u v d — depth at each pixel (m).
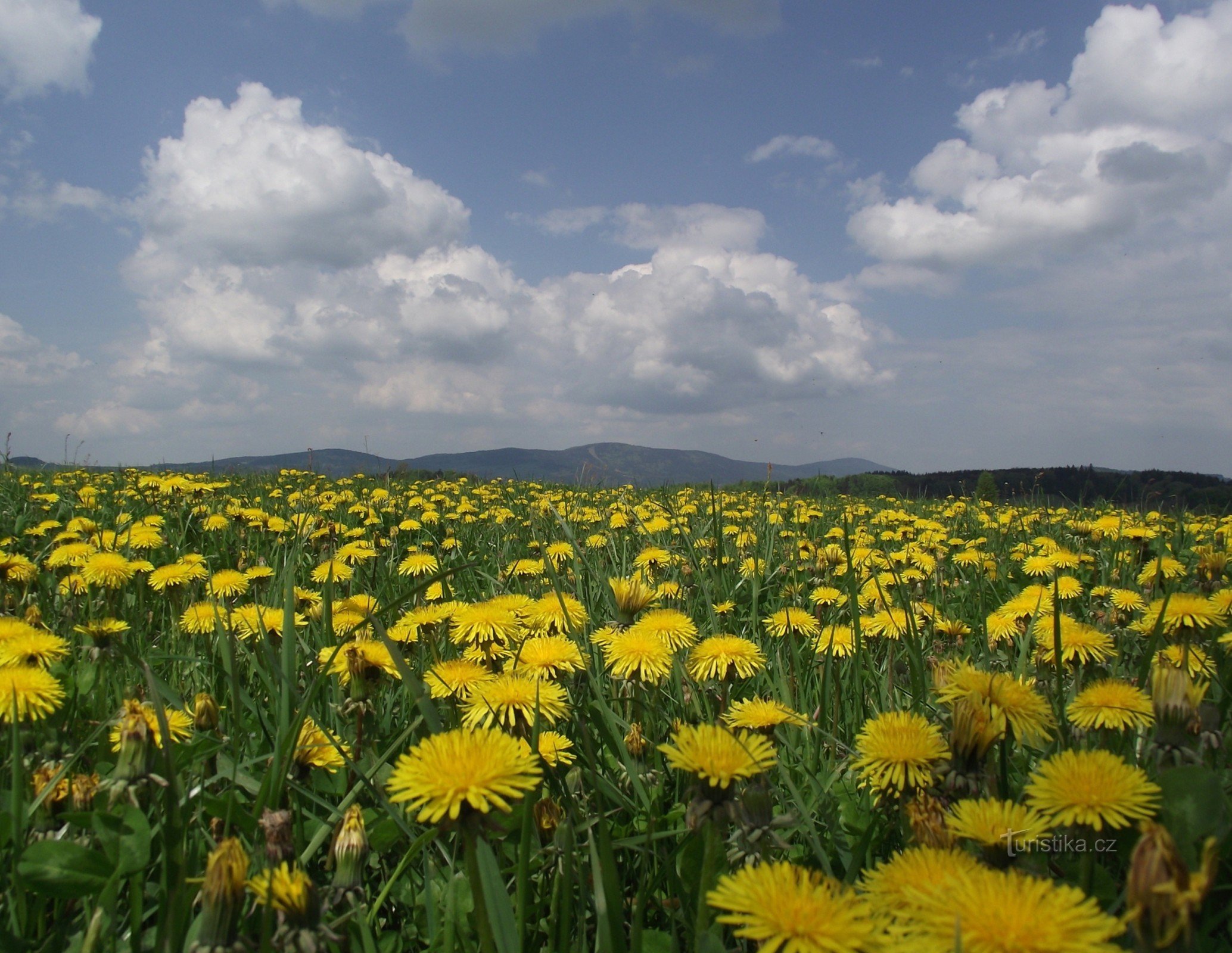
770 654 4.46
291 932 1.61
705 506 12.05
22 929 1.91
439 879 2.31
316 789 2.70
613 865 1.69
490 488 16.45
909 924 1.39
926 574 6.91
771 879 1.42
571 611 3.80
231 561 7.02
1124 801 1.70
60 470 15.16
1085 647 3.42
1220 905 1.93
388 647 2.32
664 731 3.36
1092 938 1.23
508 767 1.65
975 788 2.00
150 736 2.14
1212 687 3.07
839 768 2.66
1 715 2.44
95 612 4.79
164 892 1.78
